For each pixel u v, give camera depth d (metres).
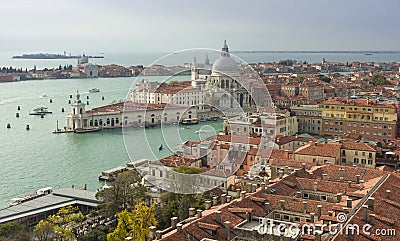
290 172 114.88
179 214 105.31
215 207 82.81
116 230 104.12
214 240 68.38
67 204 141.12
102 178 184.62
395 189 88.12
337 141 153.62
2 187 174.75
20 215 130.50
